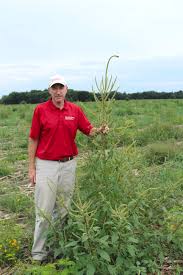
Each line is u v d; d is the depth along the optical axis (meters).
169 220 5.44
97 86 5.14
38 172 5.25
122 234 4.63
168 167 7.95
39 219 5.18
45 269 4.65
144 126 17.50
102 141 5.14
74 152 5.34
